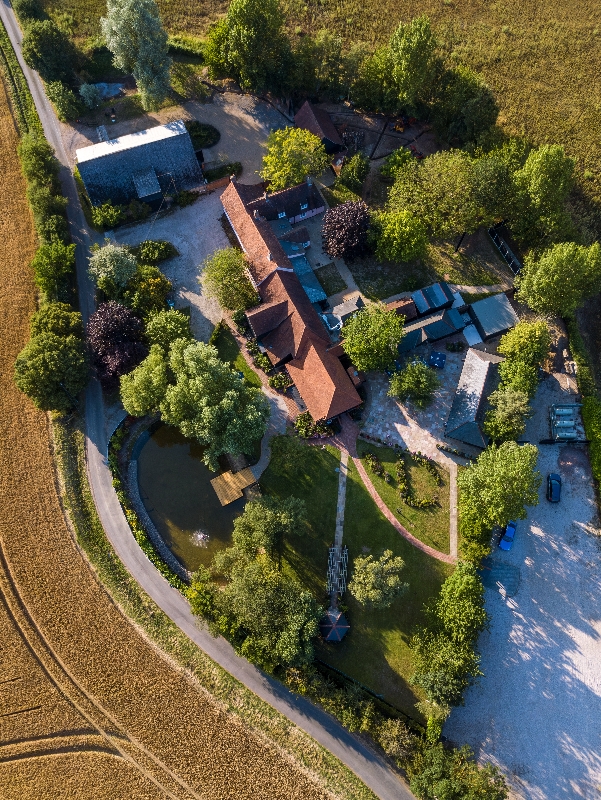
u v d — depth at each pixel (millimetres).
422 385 63750
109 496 66438
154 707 59688
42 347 64750
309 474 65750
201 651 61250
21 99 85750
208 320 73250
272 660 57062
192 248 77188
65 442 68500
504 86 84062
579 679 59156
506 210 70750
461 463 66000
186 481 66812
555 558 62938
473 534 59562
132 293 71188
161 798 57125
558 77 84188
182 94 85250
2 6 92250
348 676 59125
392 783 56312
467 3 89812
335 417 67188
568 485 65312
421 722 57344
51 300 72125
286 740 57750
